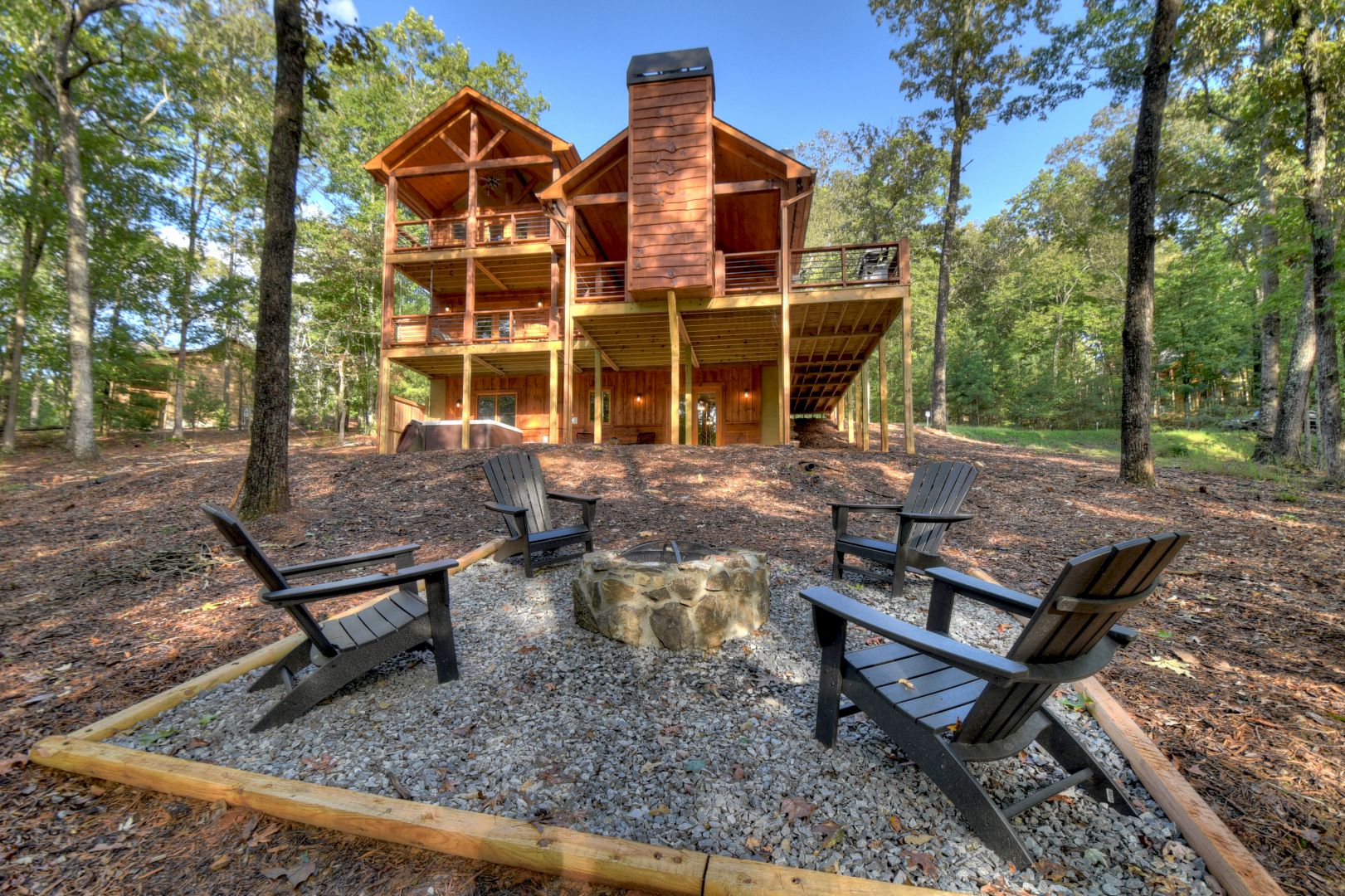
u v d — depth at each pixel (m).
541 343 12.14
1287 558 4.27
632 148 9.65
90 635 3.24
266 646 2.97
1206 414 21.05
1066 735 1.81
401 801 1.68
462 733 2.15
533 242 12.41
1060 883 1.45
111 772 1.91
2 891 1.47
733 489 6.98
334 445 14.78
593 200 10.21
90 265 14.26
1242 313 18.80
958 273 27.36
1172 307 20.42
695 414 15.35
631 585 2.95
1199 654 2.78
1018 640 1.46
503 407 15.81
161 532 5.48
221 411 22.09
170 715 2.33
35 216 12.65
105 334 15.29
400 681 2.59
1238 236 15.40
